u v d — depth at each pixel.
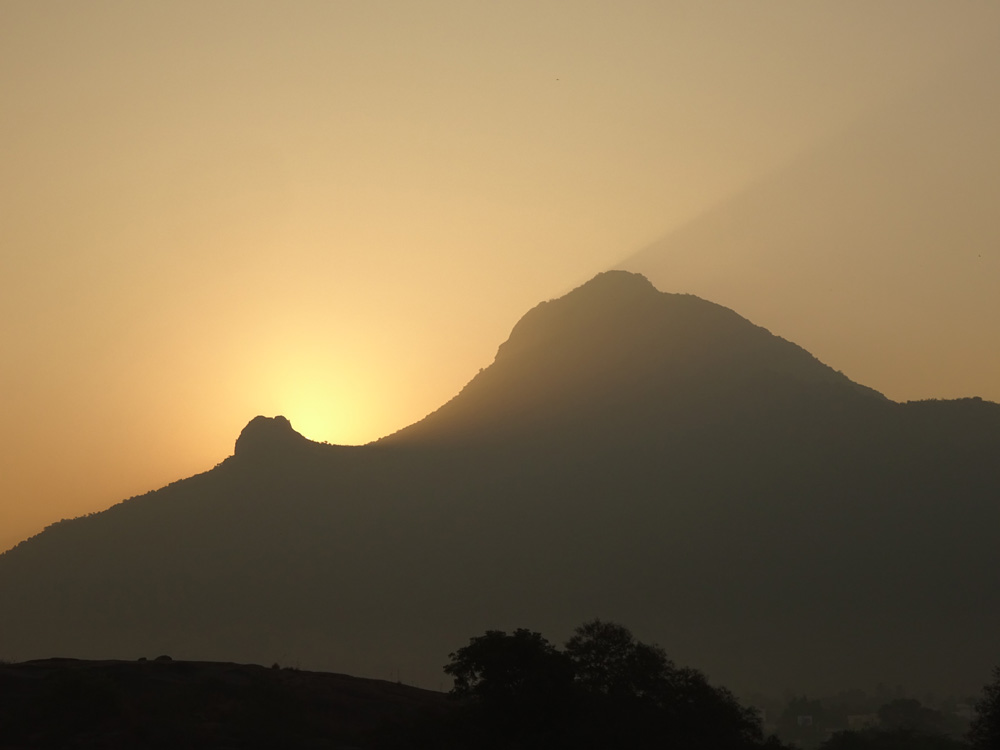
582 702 62.75
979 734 73.25
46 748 64.44
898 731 114.50
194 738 66.56
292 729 71.00
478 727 61.53
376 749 63.56
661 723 63.50
